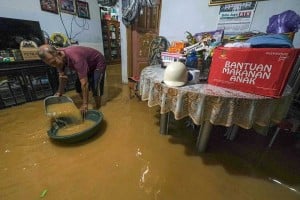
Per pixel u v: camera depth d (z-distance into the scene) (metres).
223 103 1.01
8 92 2.28
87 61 1.93
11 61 2.16
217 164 1.36
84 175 1.24
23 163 1.34
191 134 1.76
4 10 2.34
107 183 1.18
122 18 2.77
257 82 0.98
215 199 1.08
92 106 2.39
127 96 2.74
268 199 1.09
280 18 1.43
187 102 1.11
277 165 1.37
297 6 1.58
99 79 2.13
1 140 1.60
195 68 1.40
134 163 1.36
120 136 1.71
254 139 1.69
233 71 1.05
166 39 2.60
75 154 1.44
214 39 1.55
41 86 2.62
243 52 0.98
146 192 1.12
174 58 1.56
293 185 1.19
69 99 1.89
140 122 1.98
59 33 2.97
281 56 0.86
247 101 0.98
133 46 2.93
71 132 1.63
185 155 1.46
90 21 3.74
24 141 1.59
